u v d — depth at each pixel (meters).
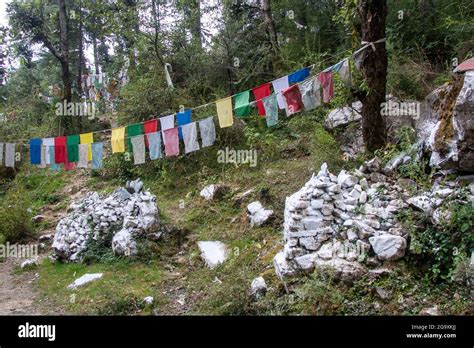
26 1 11.98
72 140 7.10
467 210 4.68
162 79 10.94
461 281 4.46
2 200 10.71
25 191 11.05
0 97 16.45
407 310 4.32
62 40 12.49
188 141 6.54
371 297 4.51
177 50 11.77
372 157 6.61
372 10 6.11
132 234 7.09
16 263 7.89
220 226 7.42
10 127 13.09
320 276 4.77
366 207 5.20
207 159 9.49
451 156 5.23
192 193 8.73
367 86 6.28
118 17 11.67
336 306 4.43
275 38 10.81
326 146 7.53
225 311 4.79
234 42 11.49
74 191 10.73
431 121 6.14
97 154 7.08
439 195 5.05
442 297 4.41
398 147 6.56
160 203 8.77
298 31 11.16
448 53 8.70
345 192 5.44
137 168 10.27
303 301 4.60
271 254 6.02
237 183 8.37
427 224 4.96
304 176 7.47
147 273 6.49
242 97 6.18
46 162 7.17
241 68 11.34
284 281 4.98
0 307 6.01
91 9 12.63
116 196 7.80
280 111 9.61
